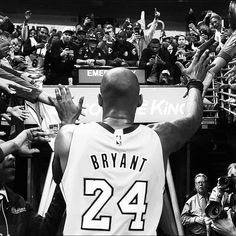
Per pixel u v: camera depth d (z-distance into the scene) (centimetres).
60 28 2358
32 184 1260
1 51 488
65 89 347
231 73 641
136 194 306
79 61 1301
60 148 313
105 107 320
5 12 2328
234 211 693
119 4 2377
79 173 308
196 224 884
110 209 304
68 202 305
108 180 307
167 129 321
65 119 342
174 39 1573
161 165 313
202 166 1434
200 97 339
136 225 303
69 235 302
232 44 414
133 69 1262
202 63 346
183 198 1346
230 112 1237
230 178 725
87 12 2378
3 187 476
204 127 1312
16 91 434
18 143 349
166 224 315
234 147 1379
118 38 1395
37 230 328
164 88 1226
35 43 1504
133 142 314
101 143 312
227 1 2358
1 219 467
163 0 2366
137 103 322
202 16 1866
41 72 1226
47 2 2339
